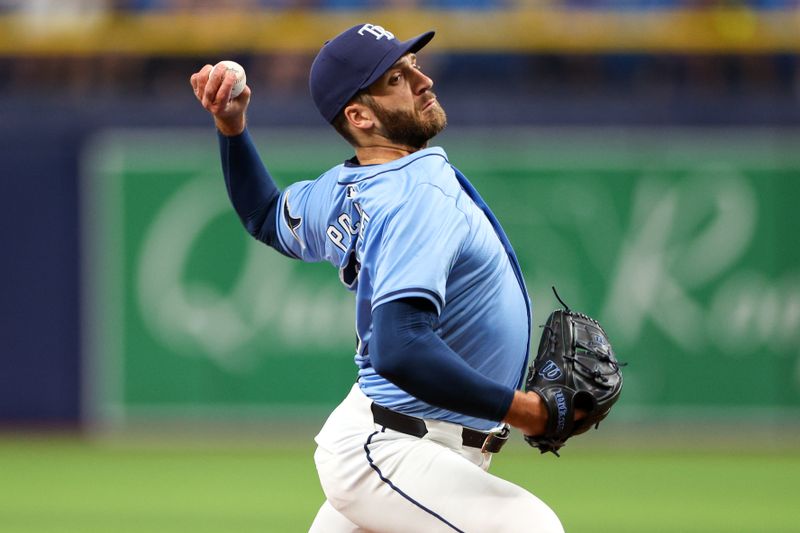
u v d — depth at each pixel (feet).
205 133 134.92
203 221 134.82
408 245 39.06
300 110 133.49
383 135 43.24
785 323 132.46
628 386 134.00
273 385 135.23
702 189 132.87
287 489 106.83
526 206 133.69
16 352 137.18
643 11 147.64
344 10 148.77
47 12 149.69
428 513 40.98
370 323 42.11
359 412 42.96
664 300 133.18
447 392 37.99
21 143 135.74
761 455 126.52
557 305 133.59
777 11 146.72
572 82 148.87
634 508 98.22
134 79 149.59
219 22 148.87
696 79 147.74
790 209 132.05
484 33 147.64
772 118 132.46
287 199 48.14
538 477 114.73
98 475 115.55
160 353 135.85
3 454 128.47
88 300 136.46
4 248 136.46
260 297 134.82
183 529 89.40
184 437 136.15
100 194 135.44
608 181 133.28
